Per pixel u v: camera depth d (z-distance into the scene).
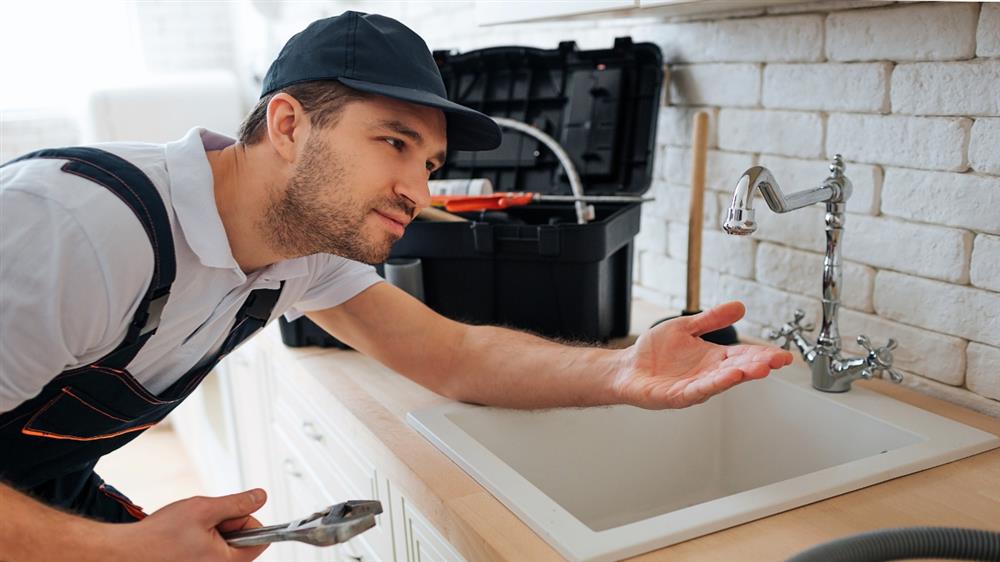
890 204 1.35
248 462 2.21
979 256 1.23
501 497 1.03
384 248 1.07
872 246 1.39
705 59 1.69
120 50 3.63
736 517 0.96
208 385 2.66
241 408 2.17
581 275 1.51
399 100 1.02
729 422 1.42
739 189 1.10
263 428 2.00
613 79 1.82
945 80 1.24
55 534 0.91
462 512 1.01
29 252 0.88
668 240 1.86
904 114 1.31
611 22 1.96
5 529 0.88
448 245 1.54
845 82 1.40
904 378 1.36
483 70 1.99
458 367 1.31
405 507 1.23
